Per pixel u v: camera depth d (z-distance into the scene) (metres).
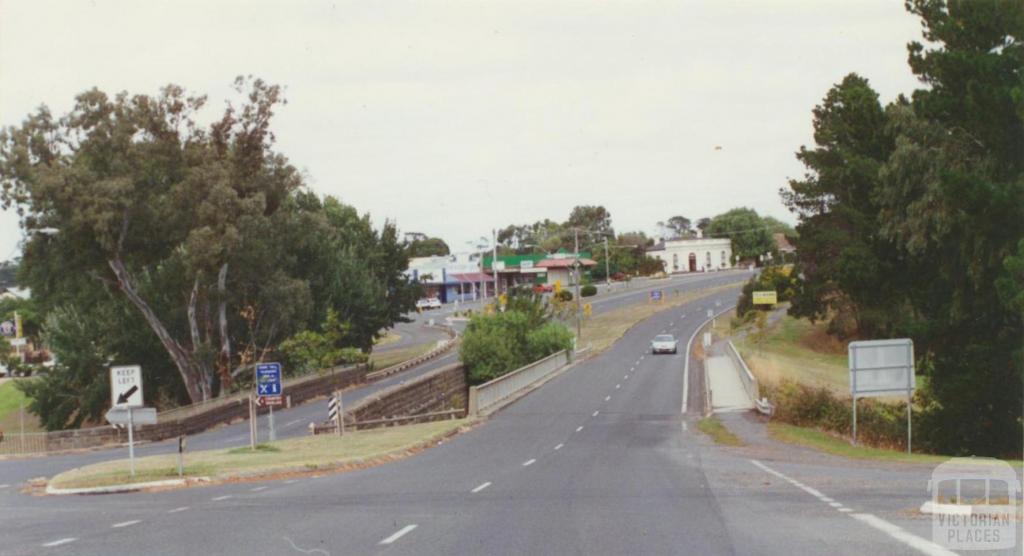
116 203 52.59
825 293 78.19
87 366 65.62
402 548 11.88
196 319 64.88
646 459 26.70
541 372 66.75
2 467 36.00
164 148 54.97
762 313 81.94
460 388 64.69
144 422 23.98
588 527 13.40
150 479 23.50
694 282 168.38
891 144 45.00
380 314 80.31
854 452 28.88
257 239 58.53
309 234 65.81
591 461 26.50
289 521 14.81
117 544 13.05
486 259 172.25
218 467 25.69
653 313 126.12
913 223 37.19
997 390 38.28
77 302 69.75
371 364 79.12
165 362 67.62
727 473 21.66
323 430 41.03
